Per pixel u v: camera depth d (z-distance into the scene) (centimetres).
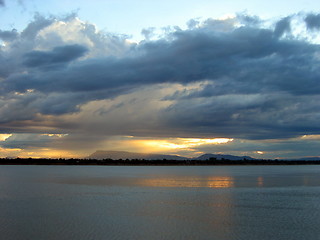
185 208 4197
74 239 2753
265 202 4741
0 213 3844
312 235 2875
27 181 9044
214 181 9188
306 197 5344
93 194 5703
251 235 2878
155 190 6456
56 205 4434
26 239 2755
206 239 2753
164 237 2809
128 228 3103
